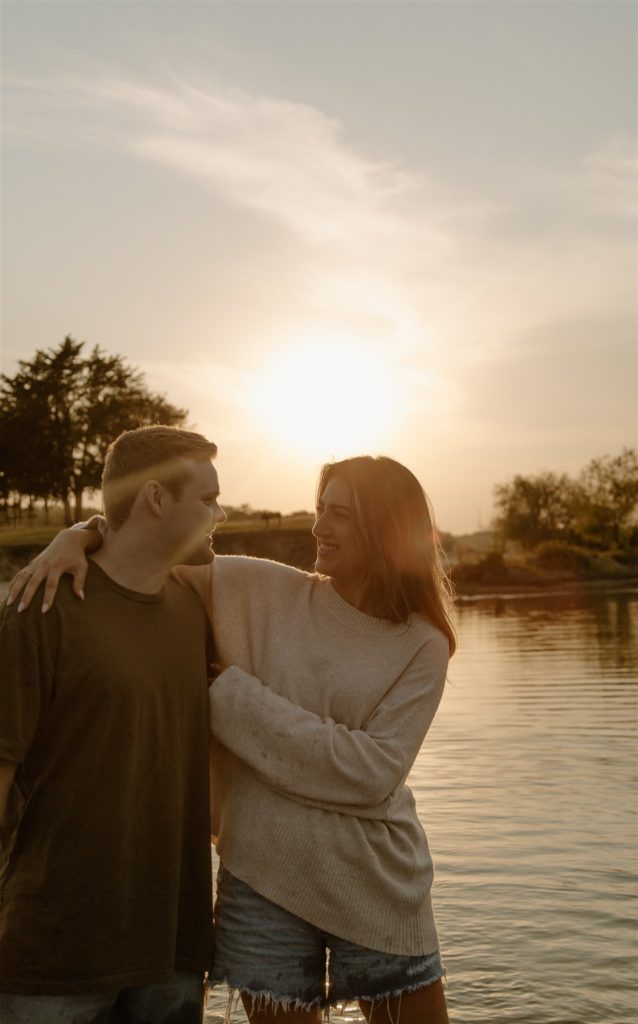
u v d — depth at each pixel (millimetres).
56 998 2598
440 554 3182
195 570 3184
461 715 12336
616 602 50250
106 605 2744
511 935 4867
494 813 7281
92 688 2645
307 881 2859
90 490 70000
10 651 2576
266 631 3086
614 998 4152
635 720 11578
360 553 3057
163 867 2775
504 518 101312
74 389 71188
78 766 2643
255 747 2881
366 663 3020
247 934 2889
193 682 2904
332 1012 3832
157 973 2734
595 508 99062
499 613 41688
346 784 2848
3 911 2648
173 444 2820
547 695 14047
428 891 3027
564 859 6094
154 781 2775
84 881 2625
